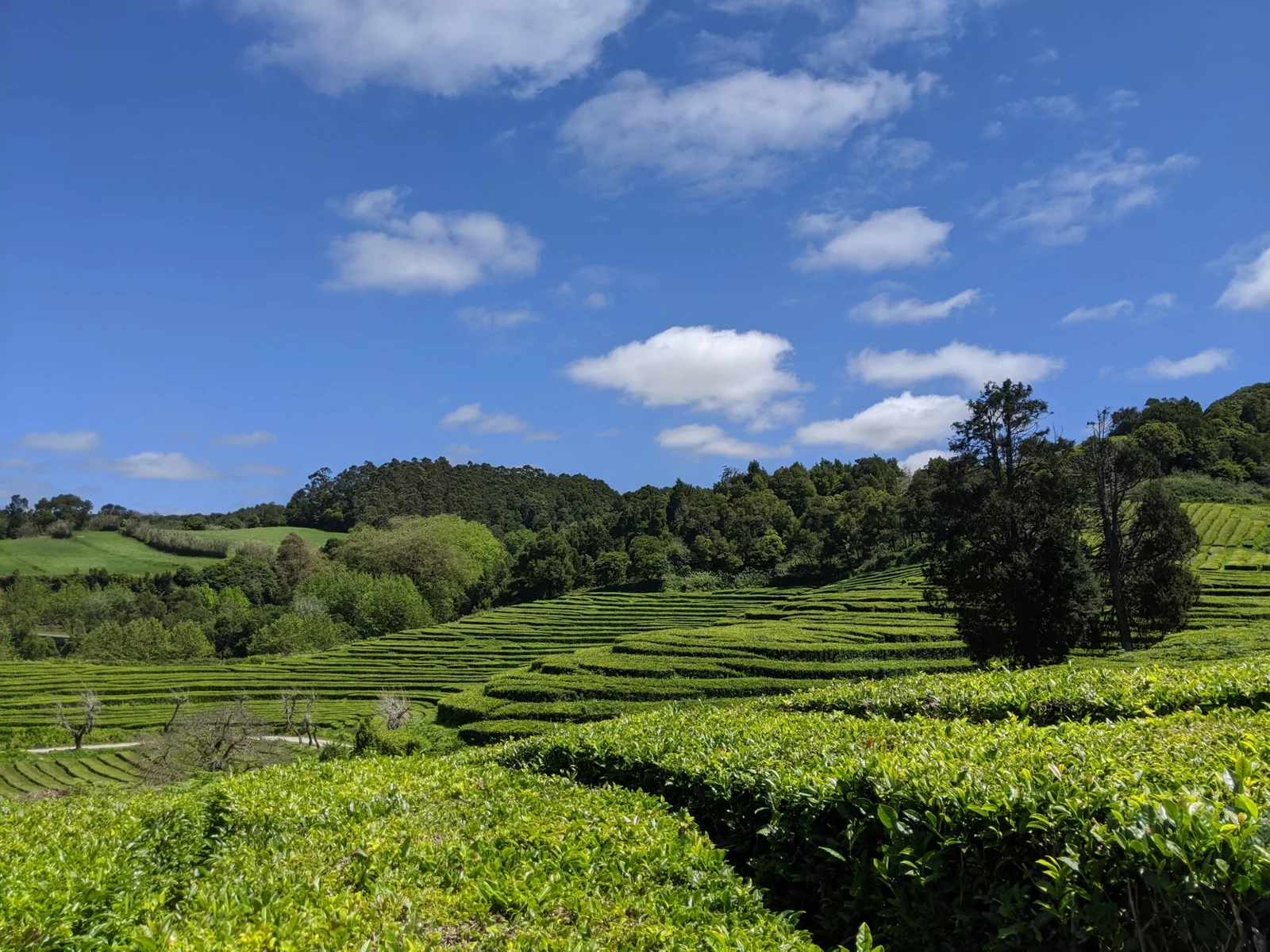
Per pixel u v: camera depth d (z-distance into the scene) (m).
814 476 135.75
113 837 9.10
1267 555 60.25
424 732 37.47
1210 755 6.44
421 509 161.88
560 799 8.79
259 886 6.28
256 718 43.09
